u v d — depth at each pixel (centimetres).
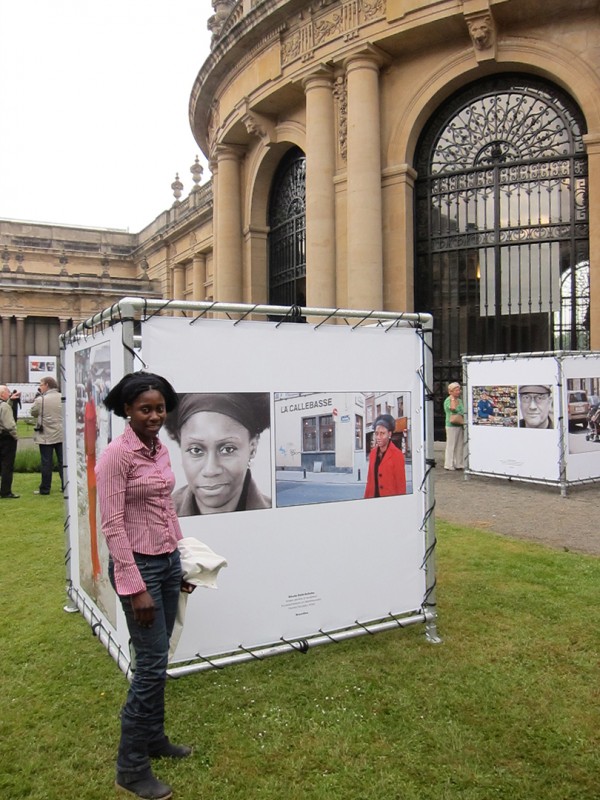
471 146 1644
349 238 1647
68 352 531
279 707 376
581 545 720
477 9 1451
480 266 1625
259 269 2286
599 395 1086
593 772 314
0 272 4738
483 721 359
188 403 394
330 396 442
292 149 2131
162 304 380
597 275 1434
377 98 1645
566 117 1524
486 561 652
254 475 416
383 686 400
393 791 301
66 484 552
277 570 425
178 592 330
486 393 1168
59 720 368
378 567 461
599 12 1434
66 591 588
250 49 1969
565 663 427
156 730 318
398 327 470
